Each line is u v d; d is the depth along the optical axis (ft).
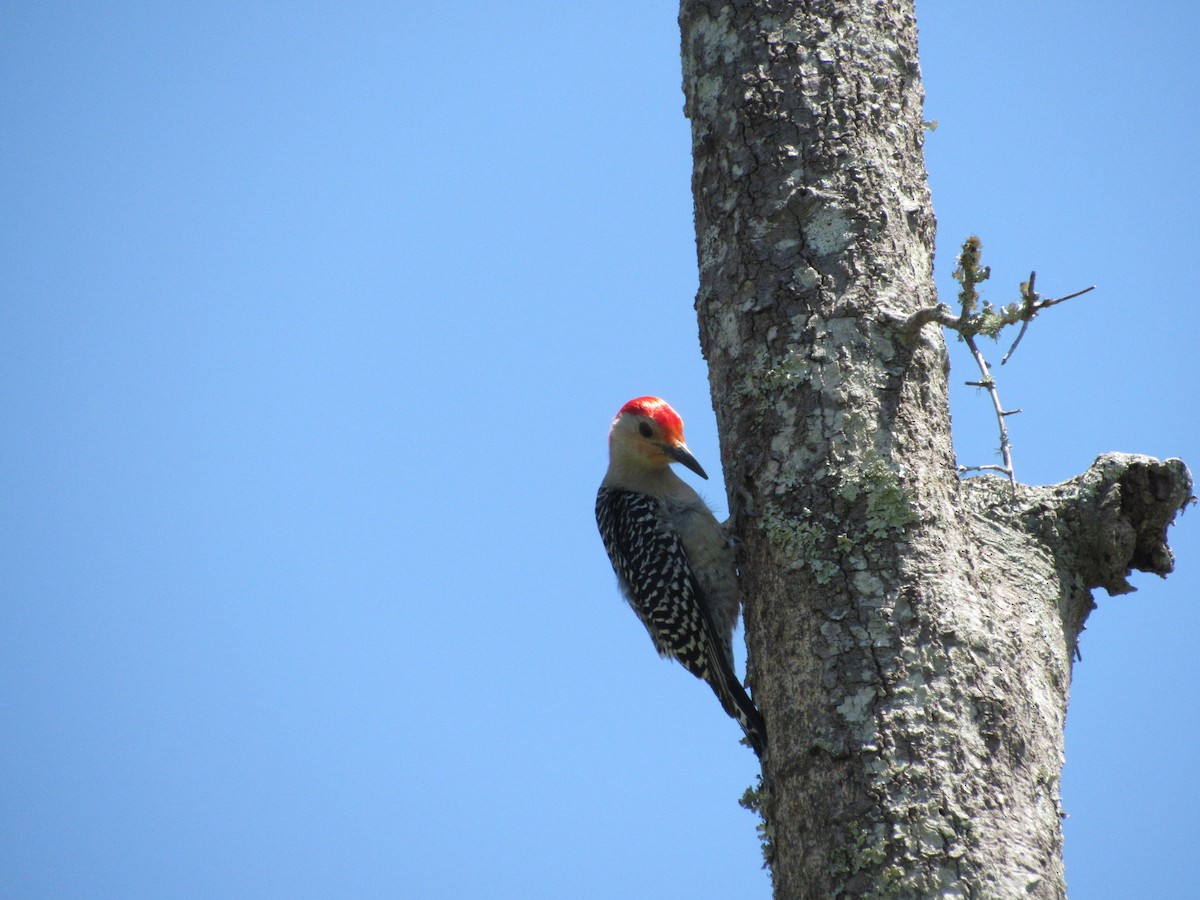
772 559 28.32
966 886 23.39
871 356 28.71
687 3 33.30
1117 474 31.19
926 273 30.50
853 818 24.54
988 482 31.68
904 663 25.66
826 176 30.14
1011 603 28.22
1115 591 31.53
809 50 31.04
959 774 24.50
